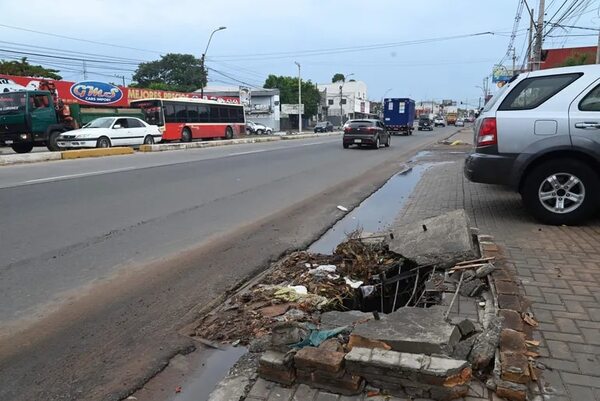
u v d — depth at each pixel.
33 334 3.78
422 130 61.38
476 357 2.83
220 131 33.16
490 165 6.31
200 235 6.75
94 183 11.30
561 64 32.28
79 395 2.99
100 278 5.01
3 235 6.61
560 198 6.14
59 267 5.34
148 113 28.44
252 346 3.32
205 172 13.70
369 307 4.71
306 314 3.89
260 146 25.91
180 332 3.80
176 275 5.11
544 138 6.05
